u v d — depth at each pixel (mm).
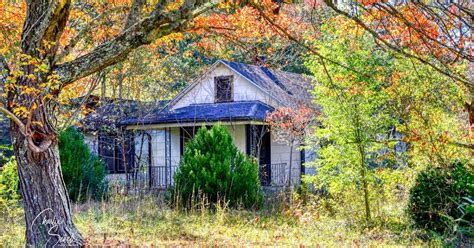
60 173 6699
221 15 7406
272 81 18641
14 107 6191
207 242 8102
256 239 8547
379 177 10383
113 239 8047
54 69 6180
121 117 16484
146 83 15102
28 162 6410
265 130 17766
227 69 18484
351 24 7484
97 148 17641
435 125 9141
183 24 6012
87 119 15906
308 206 10992
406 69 9016
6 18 7594
